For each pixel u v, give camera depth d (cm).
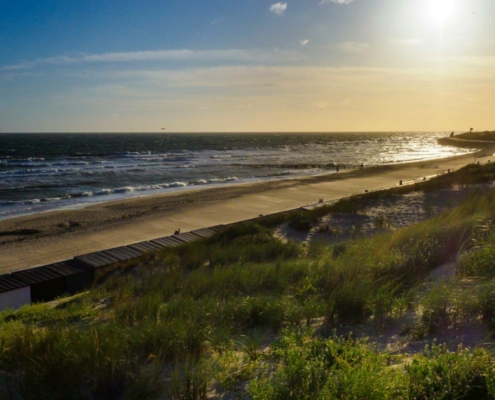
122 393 368
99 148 13050
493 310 416
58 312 829
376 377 296
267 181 5412
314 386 311
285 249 1350
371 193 2809
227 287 800
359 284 580
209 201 3888
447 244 788
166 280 1004
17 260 2328
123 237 2742
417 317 472
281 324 534
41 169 6825
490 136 15100
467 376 303
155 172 6681
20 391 373
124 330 521
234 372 379
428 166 6938
